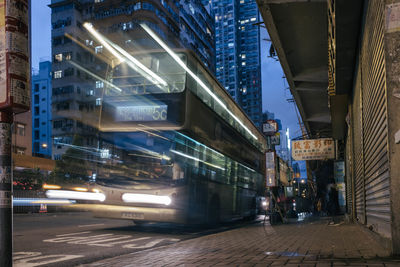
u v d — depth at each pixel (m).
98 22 58.50
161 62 11.18
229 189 14.56
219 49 139.62
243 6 146.12
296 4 10.00
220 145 13.63
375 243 6.58
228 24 140.00
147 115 10.98
